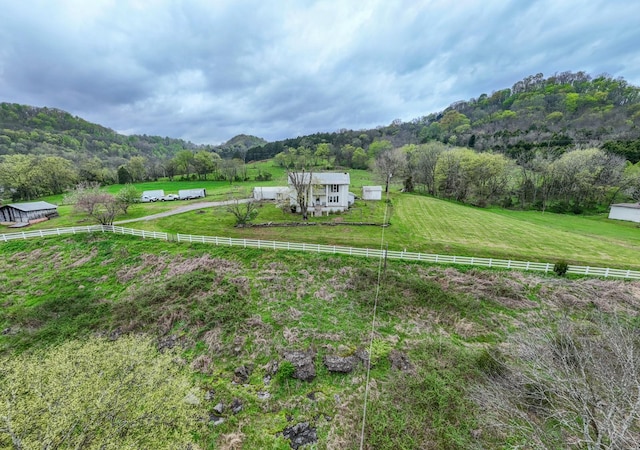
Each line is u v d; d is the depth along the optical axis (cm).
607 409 758
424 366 1427
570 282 1922
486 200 5116
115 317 1859
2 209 3538
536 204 4969
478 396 1138
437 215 3750
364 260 2312
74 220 3647
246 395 1360
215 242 2667
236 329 1744
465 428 1116
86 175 7394
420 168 6019
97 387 996
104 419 930
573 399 894
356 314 1833
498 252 2392
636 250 2458
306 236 2872
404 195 5259
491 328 1677
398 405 1248
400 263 2261
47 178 6397
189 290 2056
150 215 3850
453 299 1872
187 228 3209
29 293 2136
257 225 3250
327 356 1524
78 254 2617
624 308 1692
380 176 6331
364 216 3669
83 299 2042
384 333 1680
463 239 2753
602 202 4741
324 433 1184
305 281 2155
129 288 2197
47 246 2712
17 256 2572
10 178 5728
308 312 1866
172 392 1098
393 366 1461
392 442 1099
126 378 1073
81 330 1778
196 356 1599
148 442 916
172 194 5409
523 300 1850
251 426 1228
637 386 766
